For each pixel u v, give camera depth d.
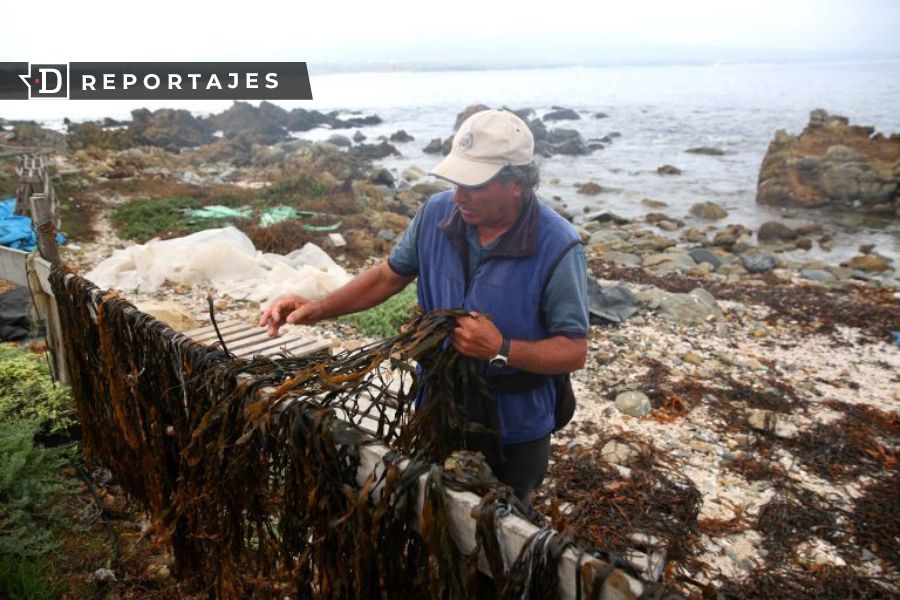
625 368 6.50
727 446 5.12
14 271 4.34
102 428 3.27
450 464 1.63
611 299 8.29
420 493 1.61
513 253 2.12
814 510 4.30
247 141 29.02
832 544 4.01
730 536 4.02
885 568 3.81
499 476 2.42
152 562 3.03
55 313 3.89
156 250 8.41
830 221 17.08
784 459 4.95
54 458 3.67
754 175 24.20
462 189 2.06
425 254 2.42
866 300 9.86
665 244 13.37
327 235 11.02
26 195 10.21
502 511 1.46
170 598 2.80
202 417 2.26
